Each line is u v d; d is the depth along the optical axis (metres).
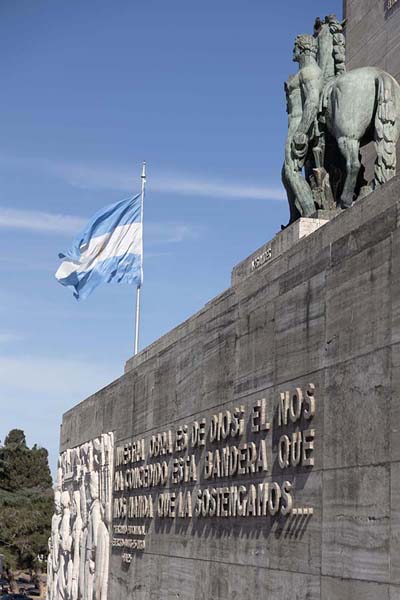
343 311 12.76
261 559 14.83
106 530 26.42
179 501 19.47
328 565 12.55
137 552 22.73
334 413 12.77
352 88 17.00
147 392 22.97
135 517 23.06
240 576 15.70
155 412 22.08
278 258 15.23
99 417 28.48
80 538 29.69
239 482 16.11
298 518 13.56
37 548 77.19
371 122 17.12
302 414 13.70
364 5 23.19
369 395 11.85
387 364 11.48
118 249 31.88
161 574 20.48
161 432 21.42
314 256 13.84
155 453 21.69
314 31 19.39
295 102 18.70
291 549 13.72
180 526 19.33
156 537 21.08
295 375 14.13
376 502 11.46
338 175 18.58
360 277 12.35
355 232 12.63
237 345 16.70
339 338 12.81
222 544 16.69
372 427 11.70
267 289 15.48
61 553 32.56
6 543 76.88
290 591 13.65
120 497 24.97
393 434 11.20
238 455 16.16
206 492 17.67
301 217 17.62
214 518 17.23
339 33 18.98
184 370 19.92
